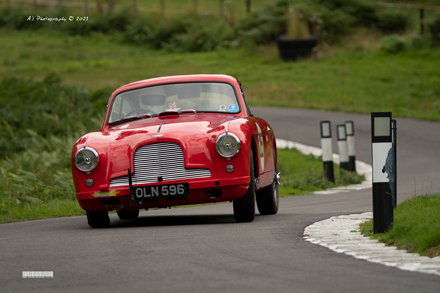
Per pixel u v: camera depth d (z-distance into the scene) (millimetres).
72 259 16656
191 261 15570
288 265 14695
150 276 14000
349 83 107062
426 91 100750
